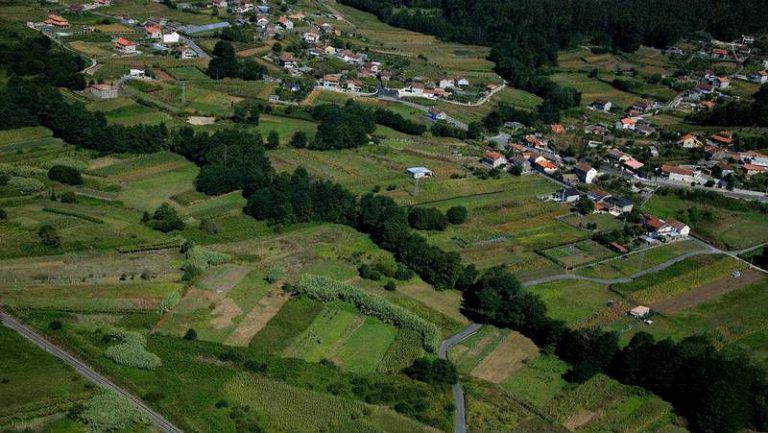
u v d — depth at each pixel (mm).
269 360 175750
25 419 142500
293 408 159750
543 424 165625
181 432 147000
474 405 169250
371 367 182250
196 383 163750
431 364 179750
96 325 180500
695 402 173125
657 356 180750
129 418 146625
